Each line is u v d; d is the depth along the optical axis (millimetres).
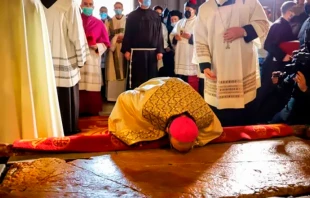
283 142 2025
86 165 1604
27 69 2225
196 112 1826
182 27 4559
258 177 1492
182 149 1781
